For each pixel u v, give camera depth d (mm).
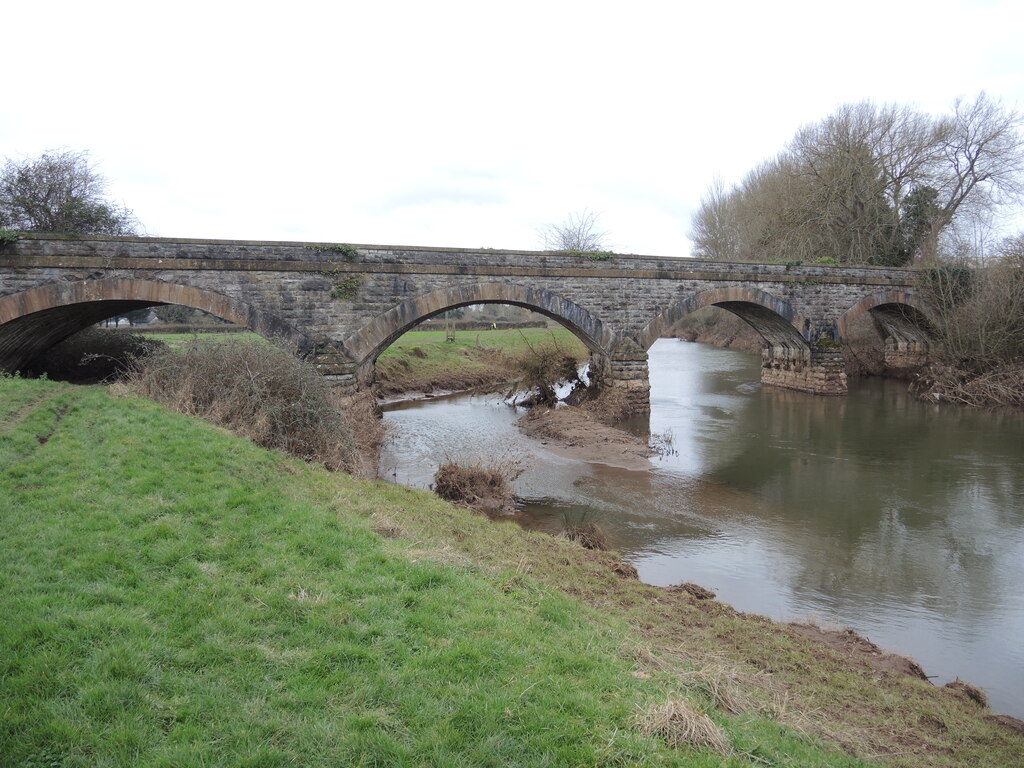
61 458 9703
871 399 30906
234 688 4930
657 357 51094
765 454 20703
